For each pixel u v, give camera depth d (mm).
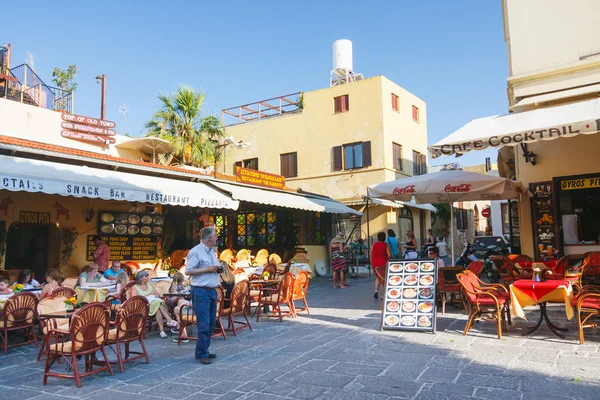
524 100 9961
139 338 6367
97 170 11070
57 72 28266
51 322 6660
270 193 16500
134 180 11461
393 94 25703
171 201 11742
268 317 10023
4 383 5625
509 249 17312
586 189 10688
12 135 13500
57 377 5715
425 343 6949
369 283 16938
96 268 9719
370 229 24484
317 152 26031
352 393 4812
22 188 8789
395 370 5594
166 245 15156
